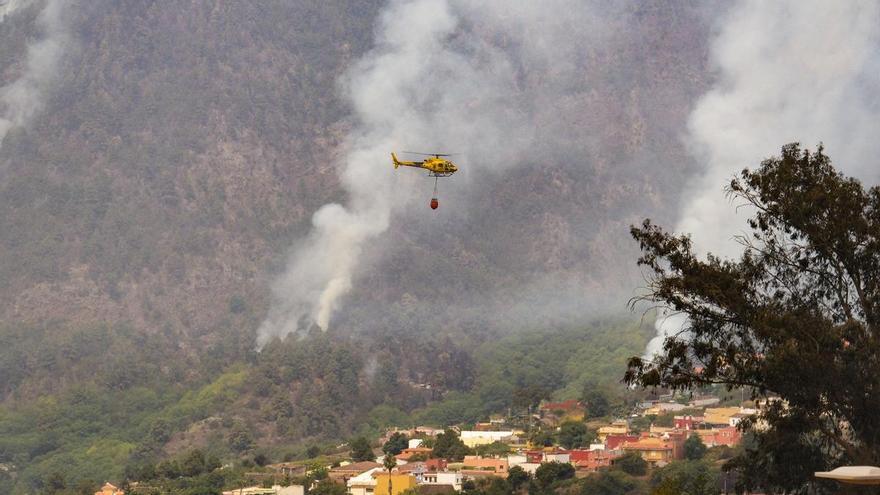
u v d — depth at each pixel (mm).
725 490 132500
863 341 75875
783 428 78750
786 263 81188
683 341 80938
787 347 74500
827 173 82250
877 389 75188
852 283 81688
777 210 81688
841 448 81125
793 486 81062
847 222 78625
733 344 79688
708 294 79500
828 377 75562
